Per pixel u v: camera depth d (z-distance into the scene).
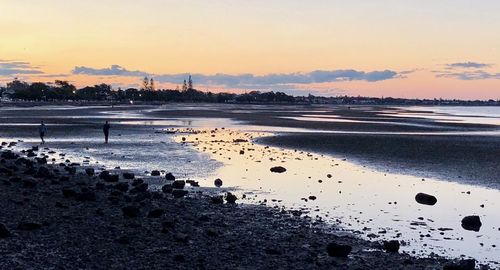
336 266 15.07
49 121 86.94
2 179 23.88
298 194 26.66
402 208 23.75
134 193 23.77
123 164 36.06
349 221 21.12
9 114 113.31
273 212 22.20
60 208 19.08
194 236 17.03
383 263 15.67
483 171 34.62
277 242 17.34
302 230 19.33
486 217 22.28
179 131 68.69
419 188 28.72
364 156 42.56
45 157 38.00
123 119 97.94
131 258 14.12
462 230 20.11
